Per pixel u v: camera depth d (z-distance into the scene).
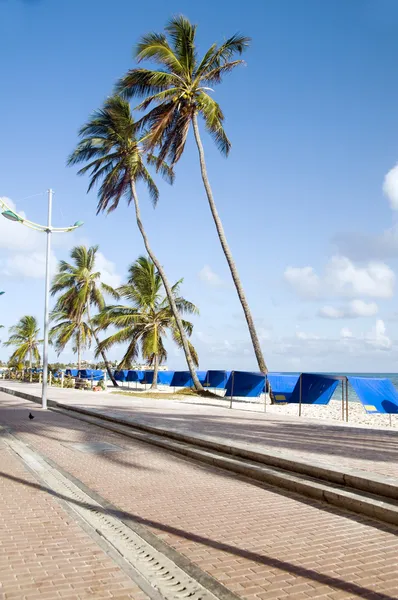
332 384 18.27
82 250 49.62
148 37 26.09
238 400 27.91
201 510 6.23
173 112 26.84
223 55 26.42
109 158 33.44
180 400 26.22
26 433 13.31
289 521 5.79
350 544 4.98
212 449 10.21
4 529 5.37
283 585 4.00
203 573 4.24
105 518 5.86
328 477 7.29
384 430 13.09
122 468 8.85
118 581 4.06
